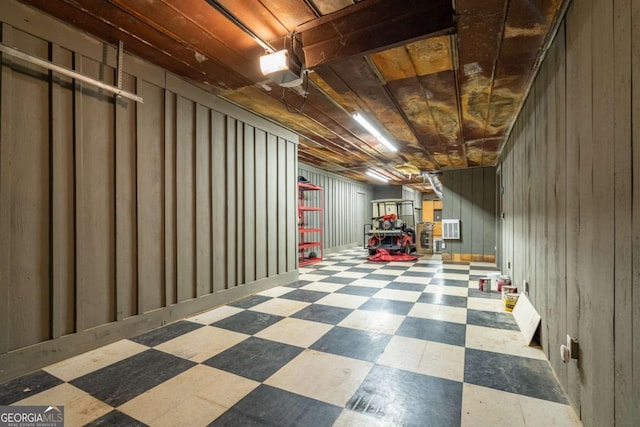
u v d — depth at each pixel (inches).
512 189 169.8
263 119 180.5
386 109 155.4
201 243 141.2
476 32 86.3
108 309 104.6
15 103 83.8
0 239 80.8
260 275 179.3
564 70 74.7
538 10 75.6
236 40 103.2
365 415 66.5
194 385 78.4
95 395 74.0
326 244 385.7
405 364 89.4
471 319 128.6
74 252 95.7
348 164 328.8
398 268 268.1
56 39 91.0
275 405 70.1
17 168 84.2
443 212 322.3
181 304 130.4
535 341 103.3
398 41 90.4
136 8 86.5
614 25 49.1
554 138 83.2
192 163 137.5
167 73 125.0
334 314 135.7
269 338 108.7
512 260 168.2
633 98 43.7
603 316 53.8
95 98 101.7
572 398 68.5
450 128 183.9
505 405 69.6
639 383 42.3
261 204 180.9
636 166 43.1
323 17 94.7
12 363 81.8
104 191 104.1
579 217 65.3
